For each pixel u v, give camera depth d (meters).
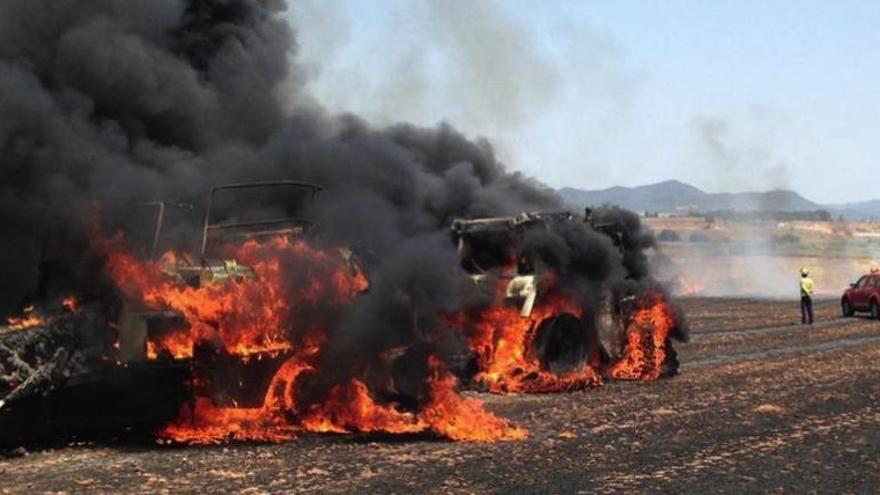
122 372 10.06
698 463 9.18
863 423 11.43
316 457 9.45
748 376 16.19
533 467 9.00
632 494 7.96
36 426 9.80
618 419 11.79
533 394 14.19
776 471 8.83
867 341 22.77
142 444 10.13
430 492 8.02
